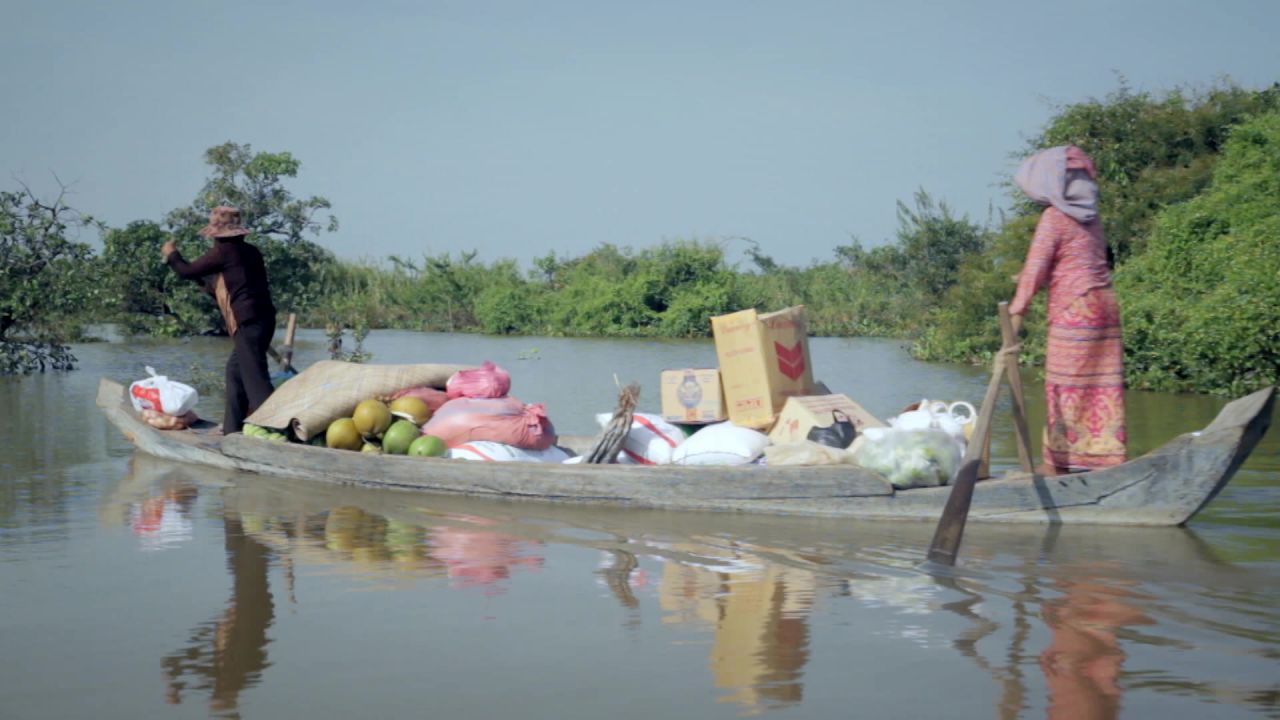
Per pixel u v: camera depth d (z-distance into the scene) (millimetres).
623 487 7348
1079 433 6738
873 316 39719
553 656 4402
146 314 29766
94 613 5016
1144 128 23469
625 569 5770
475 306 43750
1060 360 6738
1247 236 16828
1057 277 6715
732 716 3793
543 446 8617
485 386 8742
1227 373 15438
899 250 39312
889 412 13906
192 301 29344
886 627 4734
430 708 3879
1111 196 22844
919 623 4785
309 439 8820
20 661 4371
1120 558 5824
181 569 5805
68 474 8961
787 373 8000
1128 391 16453
